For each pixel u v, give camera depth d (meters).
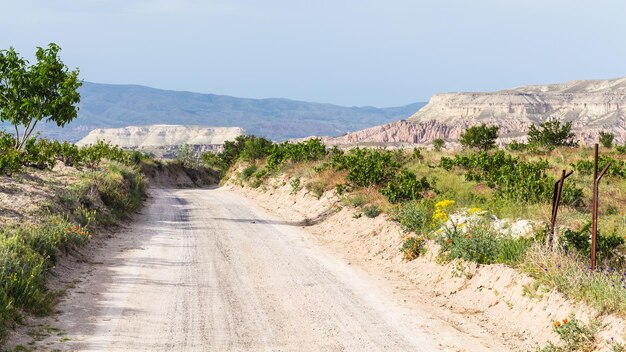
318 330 10.44
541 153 37.09
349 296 12.90
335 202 26.50
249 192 43.22
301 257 17.30
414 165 32.94
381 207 21.66
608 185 21.95
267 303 12.12
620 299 9.12
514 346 9.72
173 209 30.30
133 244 18.50
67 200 19.78
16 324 9.67
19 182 20.94
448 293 13.00
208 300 12.16
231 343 9.57
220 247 18.53
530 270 11.49
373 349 9.51
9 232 14.06
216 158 97.50
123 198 26.23
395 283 14.28
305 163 39.88
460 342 9.92
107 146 46.97
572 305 9.70
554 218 12.25
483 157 28.52
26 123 25.02
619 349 8.08
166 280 13.77
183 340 9.62
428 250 15.58
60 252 14.68
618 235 13.43
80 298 11.80
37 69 24.05
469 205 18.95
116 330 9.93
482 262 13.29
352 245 19.33
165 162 78.94
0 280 10.51
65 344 9.08
